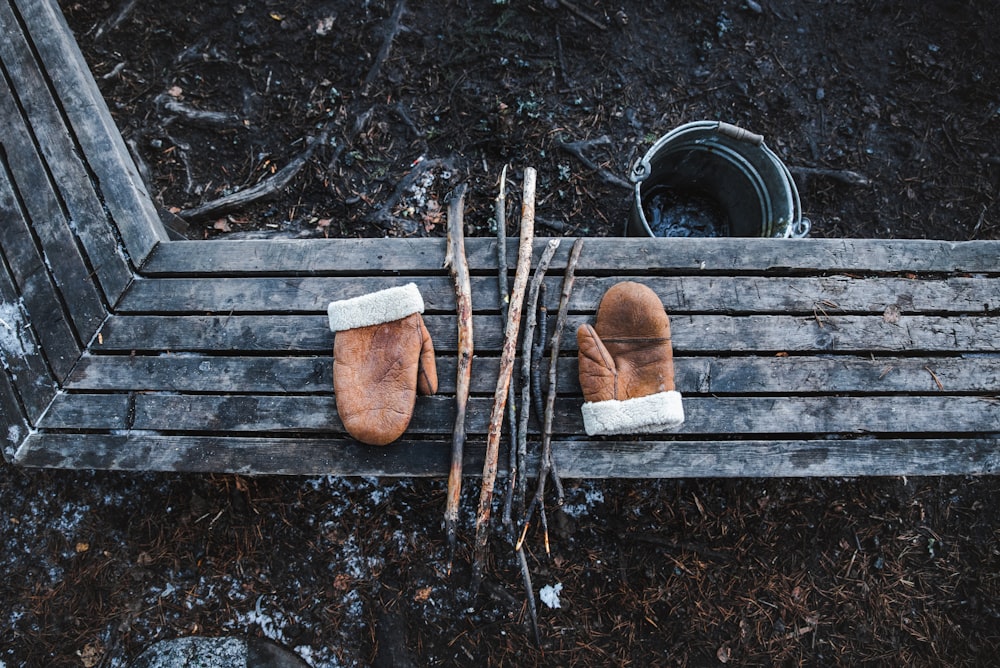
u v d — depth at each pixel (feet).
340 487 5.68
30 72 5.22
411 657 5.59
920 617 5.76
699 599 5.70
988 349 5.12
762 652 5.68
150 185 6.03
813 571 5.76
